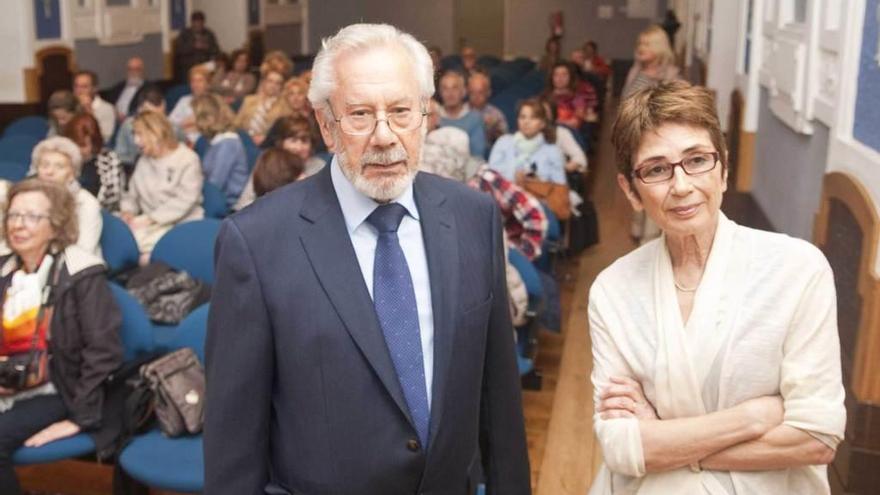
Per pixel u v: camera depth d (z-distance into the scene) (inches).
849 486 94.7
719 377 62.1
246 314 65.3
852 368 98.4
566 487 137.9
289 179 154.7
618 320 66.1
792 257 62.5
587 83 373.7
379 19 709.3
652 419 63.7
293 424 66.2
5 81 360.8
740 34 228.5
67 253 120.5
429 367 67.2
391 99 62.5
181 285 158.1
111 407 119.1
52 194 119.0
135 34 439.8
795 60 144.9
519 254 152.5
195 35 469.1
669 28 480.4
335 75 63.2
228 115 268.7
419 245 68.9
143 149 201.0
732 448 61.6
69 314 118.8
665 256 65.4
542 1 693.9
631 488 65.4
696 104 61.7
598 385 66.1
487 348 72.9
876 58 100.9
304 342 64.9
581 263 257.3
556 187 218.2
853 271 101.4
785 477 63.1
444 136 216.4
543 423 159.5
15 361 117.0
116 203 205.8
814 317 61.4
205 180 221.1
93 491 135.6
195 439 116.1
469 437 70.1
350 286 65.6
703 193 61.8
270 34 584.4
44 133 287.6
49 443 116.7
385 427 65.7
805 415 60.4
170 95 368.5
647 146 62.5
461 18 708.0
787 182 159.3
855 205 100.9
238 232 65.9
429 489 67.5
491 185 173.8
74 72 386.3
